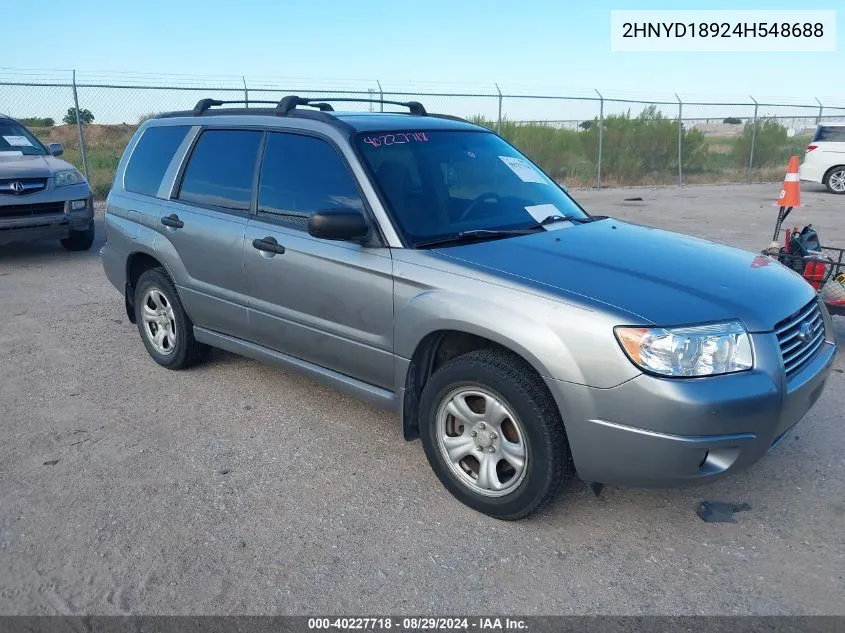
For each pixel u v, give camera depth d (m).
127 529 3.33
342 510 3.51
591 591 2.91
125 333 6.31
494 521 3.41
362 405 4.75
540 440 3.12
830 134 18.09
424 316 3.42
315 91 16.80
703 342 2.93
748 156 24.94
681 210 14.95
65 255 10.00
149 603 2.85
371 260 3.68
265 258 4.23
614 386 2.92
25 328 6.48
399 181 3.88
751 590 2.91
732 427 2.92
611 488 3.68
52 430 4.38
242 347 4.69
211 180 4.76
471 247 3.61
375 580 2.98
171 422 4.48
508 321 3.13
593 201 17.03
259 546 3.21
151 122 5.51
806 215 13.80
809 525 3.36
